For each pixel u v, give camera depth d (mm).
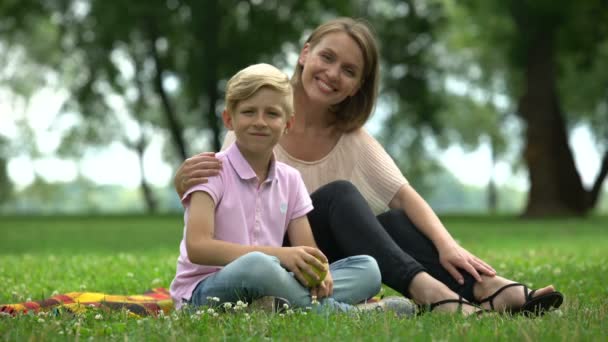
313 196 3979
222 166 3604
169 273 6031
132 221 23094
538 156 24406
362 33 4137
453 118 43375
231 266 3369
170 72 29453
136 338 2734
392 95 31375
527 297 3523
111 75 28109
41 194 51969
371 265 3623
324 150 4301
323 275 3434
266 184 3682
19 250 10805
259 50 27250
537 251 8992
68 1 27531
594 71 30375
